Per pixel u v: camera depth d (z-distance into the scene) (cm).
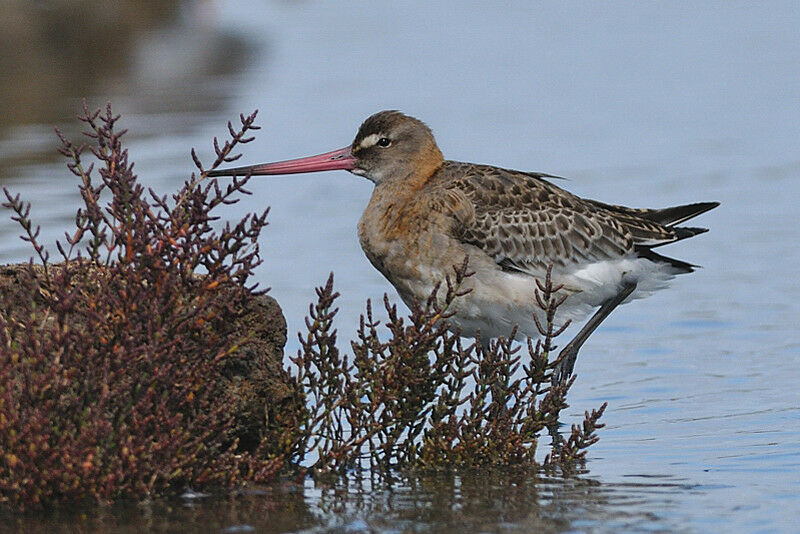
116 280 1169
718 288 1997
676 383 1567
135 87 3222
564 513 1093
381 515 1085
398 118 1536
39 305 1173
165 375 1103
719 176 2628
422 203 1486
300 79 3419
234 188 1198
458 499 1137
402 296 1532
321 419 1284
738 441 1334
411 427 1276
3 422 1056
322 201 2452
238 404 1203
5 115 2845
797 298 1934
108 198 2264
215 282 1159
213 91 3216
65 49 3584
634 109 3194
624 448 1321
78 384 1104
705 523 1064
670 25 4388
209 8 4200
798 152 2805
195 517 1065
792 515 1085
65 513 1060
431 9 4719
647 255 1557
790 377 1577
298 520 1066
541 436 1373
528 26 4362
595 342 1755
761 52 3916
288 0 4894
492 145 2820
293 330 1744
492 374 1287
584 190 2516
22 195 2277
